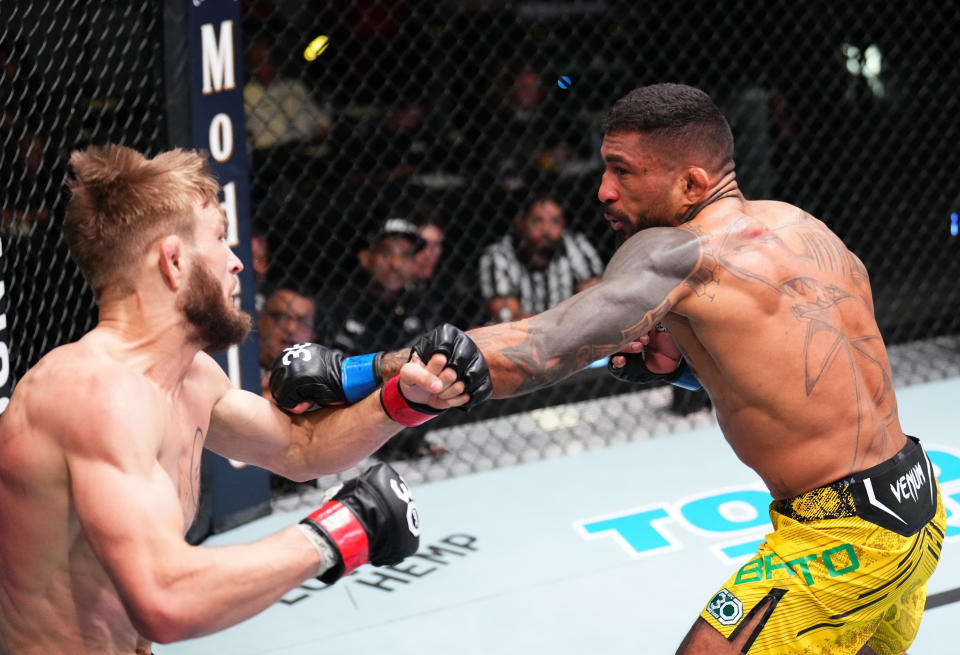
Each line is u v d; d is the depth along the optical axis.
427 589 2.75
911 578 1.61
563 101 4.80
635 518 3.15
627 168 1.59
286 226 4.36
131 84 3.03
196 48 2.90
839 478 1.56
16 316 2.79
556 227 4.22
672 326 1.62
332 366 1.61
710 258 1.52
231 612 1.13
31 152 2.90
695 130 1.56
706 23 4.55
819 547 1.56
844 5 4.88
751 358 1.54
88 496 1.14
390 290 3.80
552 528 3.11
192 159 1.31
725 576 2.74
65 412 1.17
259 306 3.71
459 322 4.25
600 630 2.50
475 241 4.72
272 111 4.38
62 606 1.27
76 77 3.05
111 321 1.27
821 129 4.87
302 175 4.13
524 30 4.78
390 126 4.55
